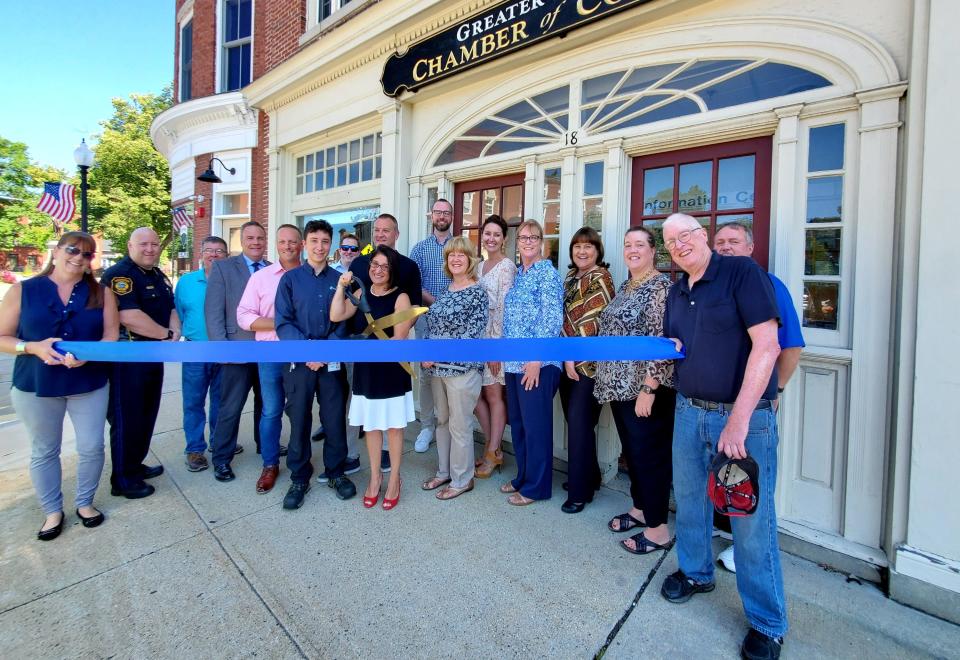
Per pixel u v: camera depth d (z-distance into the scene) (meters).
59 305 2.28
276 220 5.81
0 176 29.78
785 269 2.36
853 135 2.18
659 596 1.97
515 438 2.85
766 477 1.65
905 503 1.94
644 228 2.43
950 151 1.76
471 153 3.89
